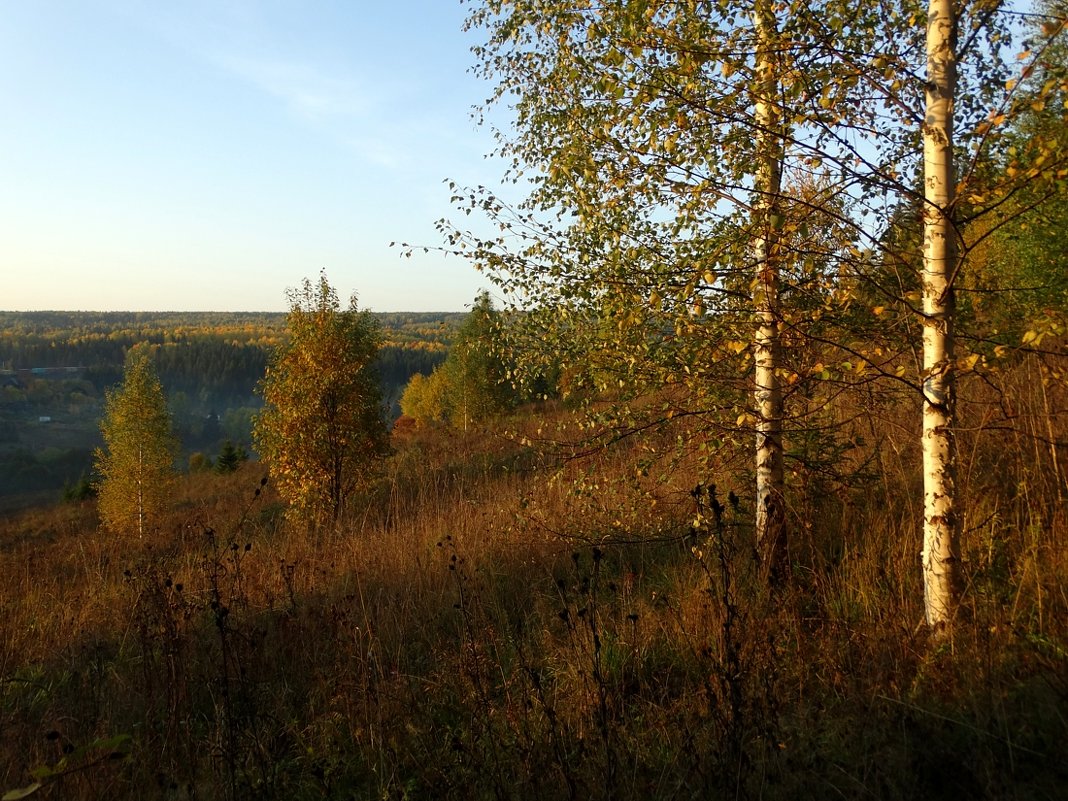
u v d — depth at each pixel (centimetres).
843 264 384
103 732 393
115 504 2280
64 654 553
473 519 805
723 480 612
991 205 340
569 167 470
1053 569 374
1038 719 270
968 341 394
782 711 325
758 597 418
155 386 2403
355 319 1551
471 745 344
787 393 470
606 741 285
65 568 1071
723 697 320
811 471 531
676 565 548
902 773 257
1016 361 422
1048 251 701
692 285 422
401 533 838
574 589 530
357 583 631
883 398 467
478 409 3119
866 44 421
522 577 608
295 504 1480
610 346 511
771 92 402
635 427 507
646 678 400
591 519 633
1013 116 340
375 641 477
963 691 301
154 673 474
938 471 362
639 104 406
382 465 1725
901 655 343
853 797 254
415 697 417
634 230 497
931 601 365
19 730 394
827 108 360
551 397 597
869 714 300
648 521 603
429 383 4744
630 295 473
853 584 432
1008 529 429
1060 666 295
